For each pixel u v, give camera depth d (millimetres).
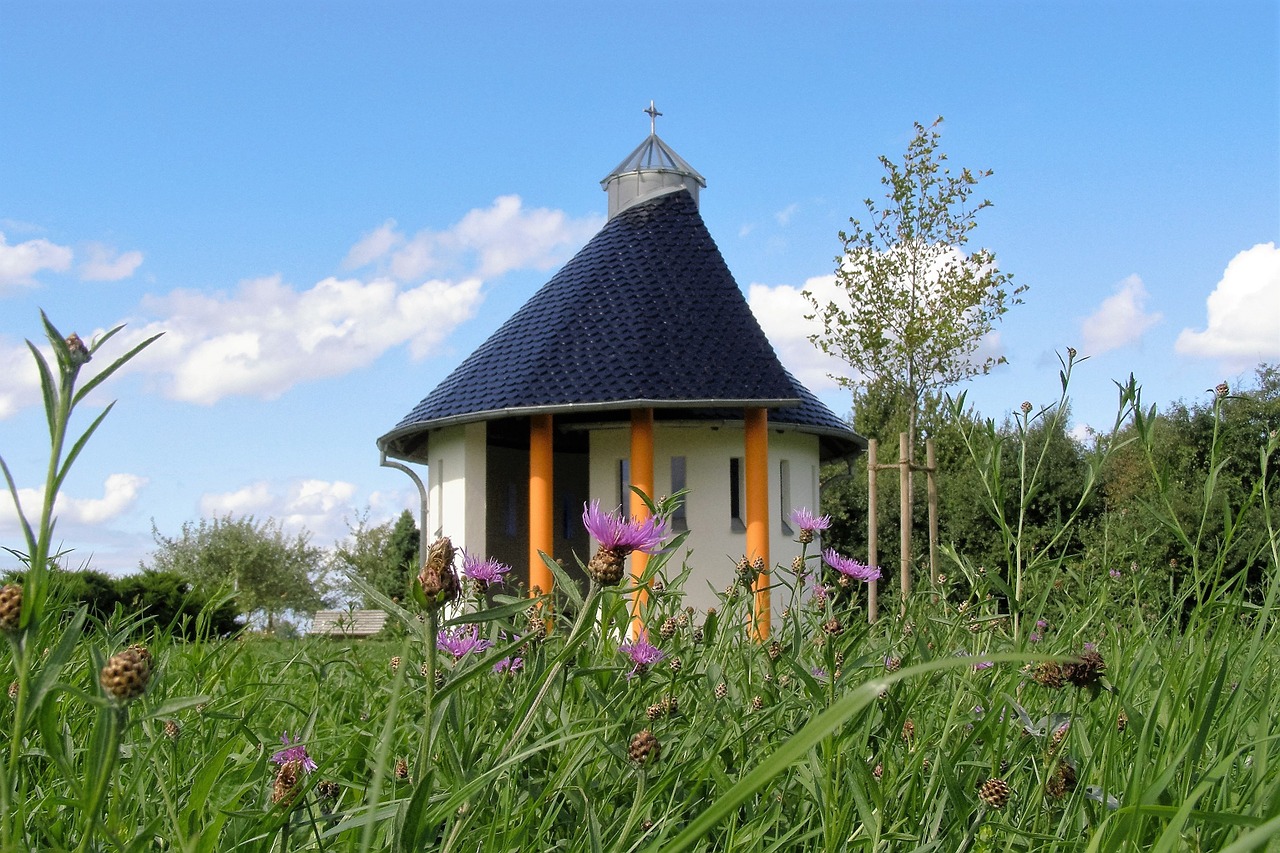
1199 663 2268
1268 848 1376
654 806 2352
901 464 10367
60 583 3574
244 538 35500
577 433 19609
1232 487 6887
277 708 3758
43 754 2096
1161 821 1772
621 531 1832
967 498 14305
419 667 2596
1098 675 1975
